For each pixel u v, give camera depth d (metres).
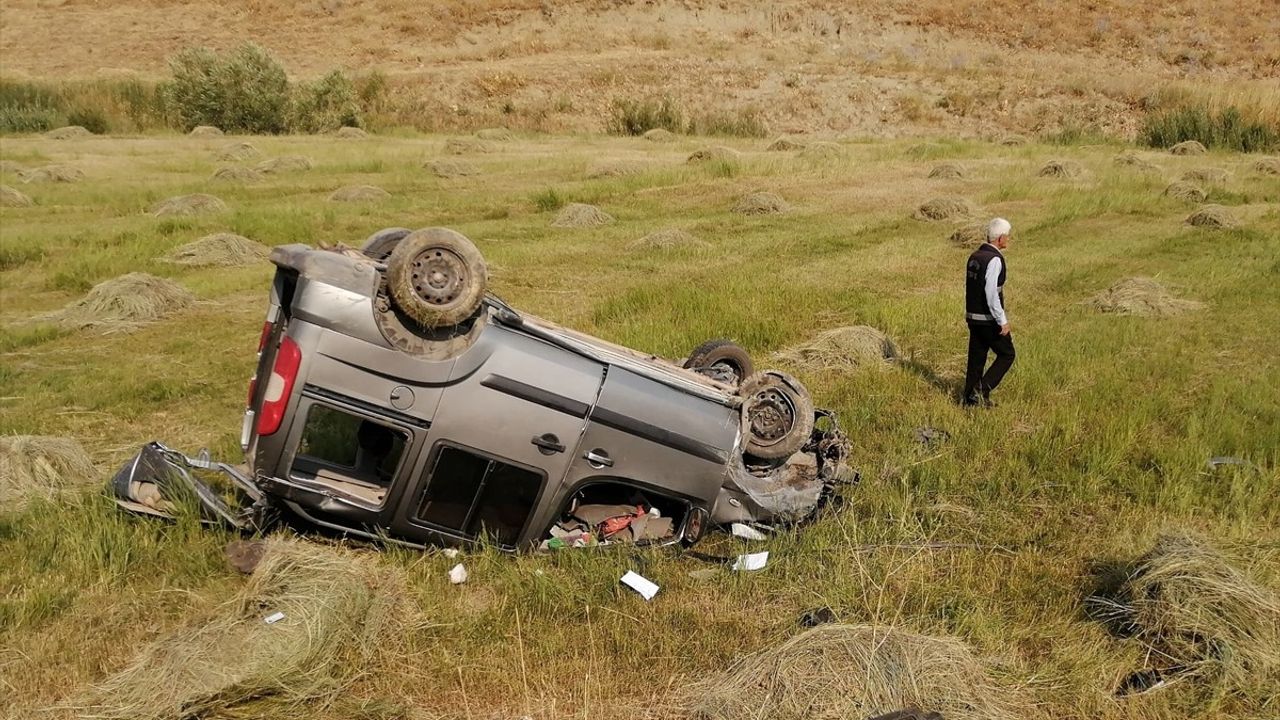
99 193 19.61
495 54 45.84
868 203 20.05
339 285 4.95
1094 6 51.56
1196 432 7.56
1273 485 6.69
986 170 24.22
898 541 5.91
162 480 5.51
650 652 4.75
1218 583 4.81
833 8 51.31
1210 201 20.22
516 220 18.11
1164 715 4.37
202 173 23.42
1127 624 4.95
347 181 22.20
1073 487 6.71
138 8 51.97
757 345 10.17
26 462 6.17
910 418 8.06
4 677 4.29
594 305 11.89
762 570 5.48
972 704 4.29
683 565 5.61
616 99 40.34
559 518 5.69
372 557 5.35
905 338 10.76
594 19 49.81
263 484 5.09
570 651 4.74
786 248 15.76
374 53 46.44
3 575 5.09
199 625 4.52
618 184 21.61
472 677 4.50
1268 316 11.38
